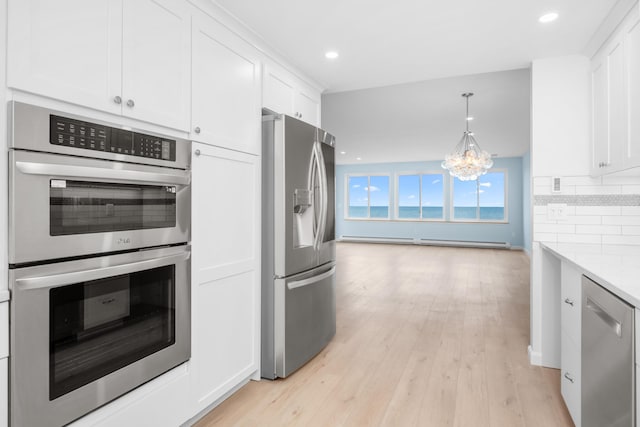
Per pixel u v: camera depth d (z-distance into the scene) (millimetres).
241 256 2242
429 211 11820
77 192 1336
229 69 2135
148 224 1615
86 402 1380
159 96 1670
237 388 2320
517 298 4613
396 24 2230
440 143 7871
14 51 1159
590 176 2611
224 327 2105
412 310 4086
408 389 2336
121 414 1528
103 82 1425
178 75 1775
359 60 2760
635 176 2531
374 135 6996
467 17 2146
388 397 2238
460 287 5242
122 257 1506
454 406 2137
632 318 1180
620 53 2041
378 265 7203
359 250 9719
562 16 2119
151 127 1649
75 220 1329
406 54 2656
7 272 1163
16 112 1160
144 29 1596
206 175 1959
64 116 1295
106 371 1453
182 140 1795
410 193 11688
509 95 4484
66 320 1312
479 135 6934
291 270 2484
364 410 2096
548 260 2693
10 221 1159
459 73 3045
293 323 2514
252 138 2342
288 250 2455
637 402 1153
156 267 1663
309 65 2857
